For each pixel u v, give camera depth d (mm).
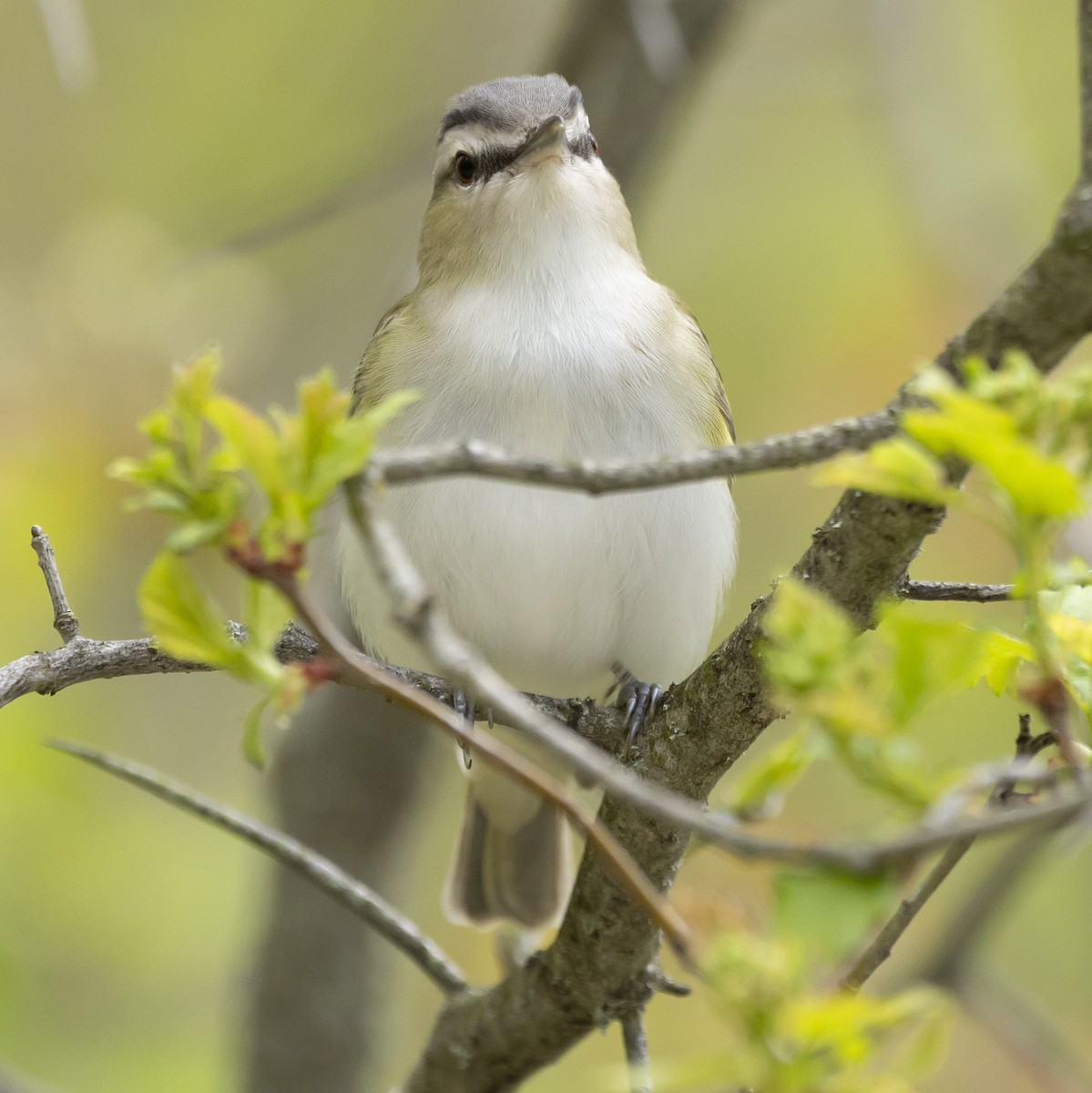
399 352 8445
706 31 11453
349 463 3961
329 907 11031
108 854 11180
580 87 11469
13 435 11125
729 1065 3885
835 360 13117
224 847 12125
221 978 11570
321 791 11250
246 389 13883
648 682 8742
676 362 8305
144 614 4105
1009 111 13719
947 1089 11359
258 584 4113
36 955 10836
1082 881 12500
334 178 13234
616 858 4129
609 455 8055
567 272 8320
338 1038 11000
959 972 9320
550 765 9000
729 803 5363
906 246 13445
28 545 11070
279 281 14680
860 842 3762
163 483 3969
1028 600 4098
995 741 12430
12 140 14625
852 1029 3736
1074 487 3814
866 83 13664
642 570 8203
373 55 15102
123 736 12500
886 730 3818
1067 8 14945
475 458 4332
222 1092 10922
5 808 10555
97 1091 10727
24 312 11391
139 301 11531
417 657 8531
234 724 12914
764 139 14719
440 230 8641
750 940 3824
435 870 14016
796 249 13961
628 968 6457
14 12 14602
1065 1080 9164
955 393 3807
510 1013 6848
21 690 5488
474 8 15375
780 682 3857
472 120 8641
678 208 14547
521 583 8172
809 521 13320
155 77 14891
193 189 14758
